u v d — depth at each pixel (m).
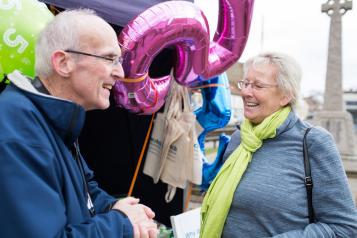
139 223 0.91
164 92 1.93
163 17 1.64
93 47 0.93
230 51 2.14
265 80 1.38
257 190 1.31
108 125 2.70
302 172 1.29
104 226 0.84
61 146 0.88
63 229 0.78
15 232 0.71
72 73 0.93
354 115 28.55
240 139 1.66
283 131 1.36
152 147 2.35
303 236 1.20
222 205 1.38
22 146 0.75
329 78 9.73
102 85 0.97
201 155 2.40
